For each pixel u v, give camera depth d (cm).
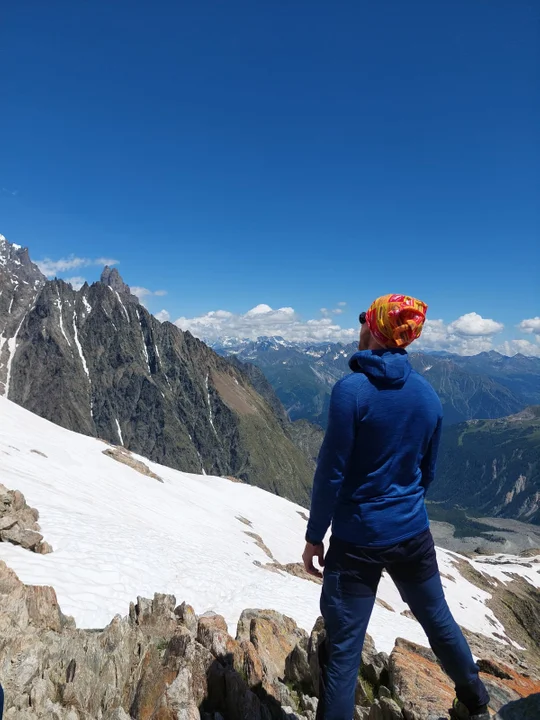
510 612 6062
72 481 3159
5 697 563
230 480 7181
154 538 2167
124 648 760
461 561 7831
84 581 1317
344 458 430
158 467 5631
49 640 686
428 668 777
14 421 4325
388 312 444
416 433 437
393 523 436
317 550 473
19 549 1365
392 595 3297
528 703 407
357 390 429
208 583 1717
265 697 695
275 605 1730
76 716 585
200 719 619
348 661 453
